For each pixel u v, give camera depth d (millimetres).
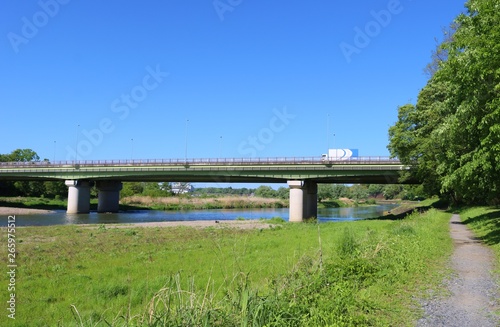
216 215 78188
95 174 69750
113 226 43156
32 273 15562
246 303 6434
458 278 11078
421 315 7852
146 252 21516
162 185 151500
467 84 16391
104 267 16844
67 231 35156
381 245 13609
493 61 14719
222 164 60875
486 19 15758
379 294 8922
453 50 16984
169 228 40156
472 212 39312
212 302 6816
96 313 9602
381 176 56469
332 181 66000
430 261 13531
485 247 17438
